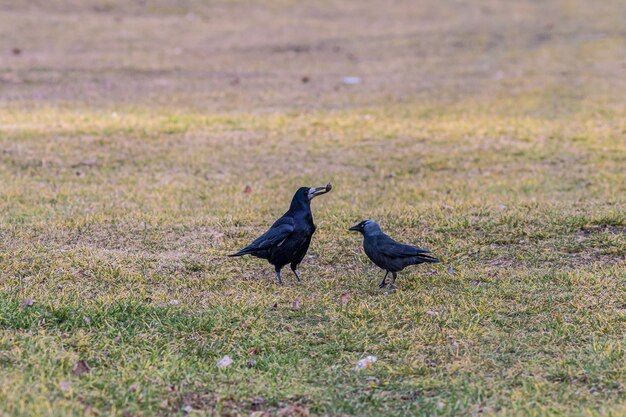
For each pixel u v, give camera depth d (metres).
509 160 19.42
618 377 8.42
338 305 10.56
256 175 18.09
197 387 8.23
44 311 9.62
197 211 15.08
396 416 7.75
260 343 9.34
